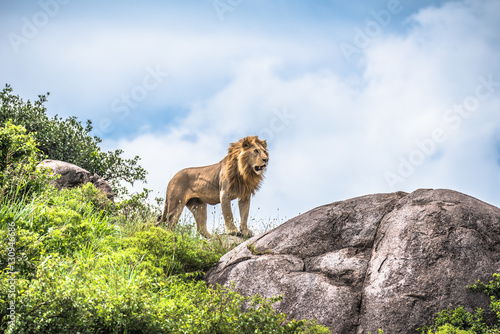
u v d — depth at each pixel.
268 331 5.75
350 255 7.58
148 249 9.01
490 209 7.40
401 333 6.33
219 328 5.91
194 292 7.54
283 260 7.87
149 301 6.20
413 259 6.86
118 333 5.74
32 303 5.33
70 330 5.36
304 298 7.12
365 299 6.80
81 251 8.49
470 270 6.61
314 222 8.33
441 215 7.23
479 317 6.20
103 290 6.00
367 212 8.09
